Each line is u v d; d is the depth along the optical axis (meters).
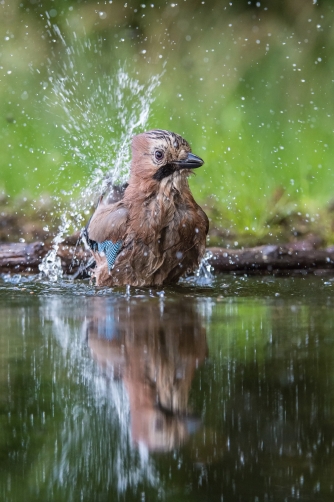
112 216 10.28
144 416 5.45
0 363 6.40
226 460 4.89
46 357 6.61
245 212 13.95
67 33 18.81
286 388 5.89
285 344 7.04
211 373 6.18
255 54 18.55
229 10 19.19
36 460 5.13
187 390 5.85
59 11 19.17
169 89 17.72
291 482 4.64
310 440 5.05
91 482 4.93
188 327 7.70
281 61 18.44
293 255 11.72
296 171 15.44
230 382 5.94
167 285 10.52
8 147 16.03
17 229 13.46
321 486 4.62
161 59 18.44
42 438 5.29
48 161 15.68
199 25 19.06
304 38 18.77
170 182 10.22
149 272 10.38
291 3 19.09
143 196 10.18
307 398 5.66
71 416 5.51
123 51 18.55
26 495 4.85
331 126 16.62
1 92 17.48
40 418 5.45
